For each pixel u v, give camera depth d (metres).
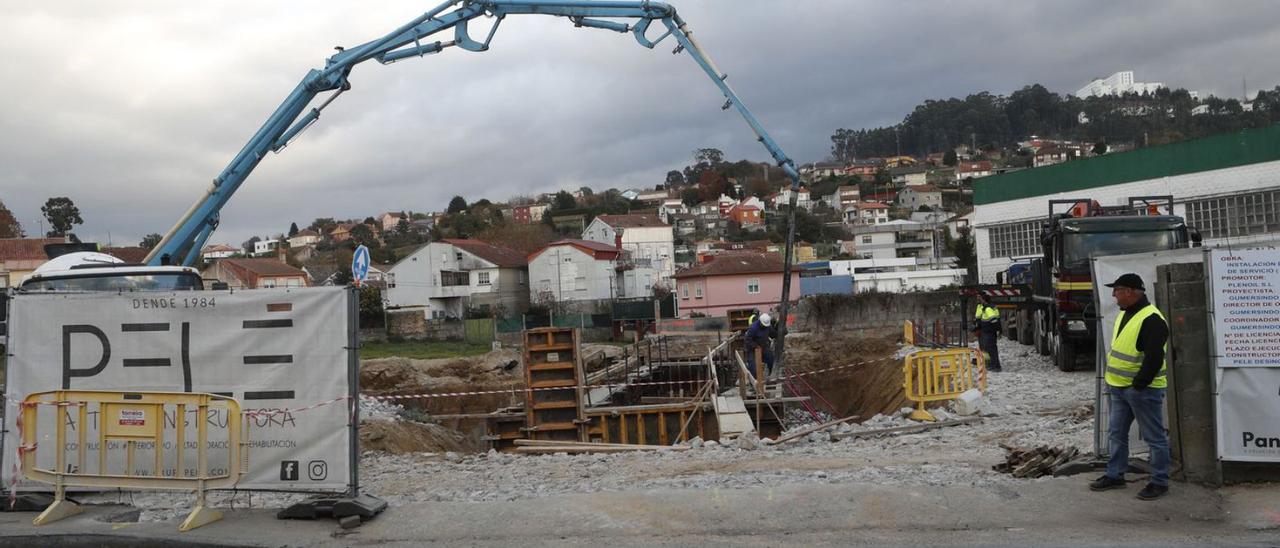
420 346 47.31
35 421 8.66
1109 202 41.62
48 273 15.40
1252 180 36.56
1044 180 44.50
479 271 65.44
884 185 175.88
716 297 57.78
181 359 8.62
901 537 7.36
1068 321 20.11
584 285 65.00
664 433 19.89
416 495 9.65
